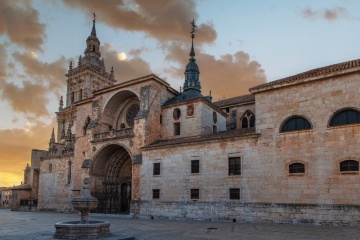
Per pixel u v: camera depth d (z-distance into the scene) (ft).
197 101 135.74
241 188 99.91
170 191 116.37
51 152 201.77
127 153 153.28
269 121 99.19
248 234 66.28
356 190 80.64
